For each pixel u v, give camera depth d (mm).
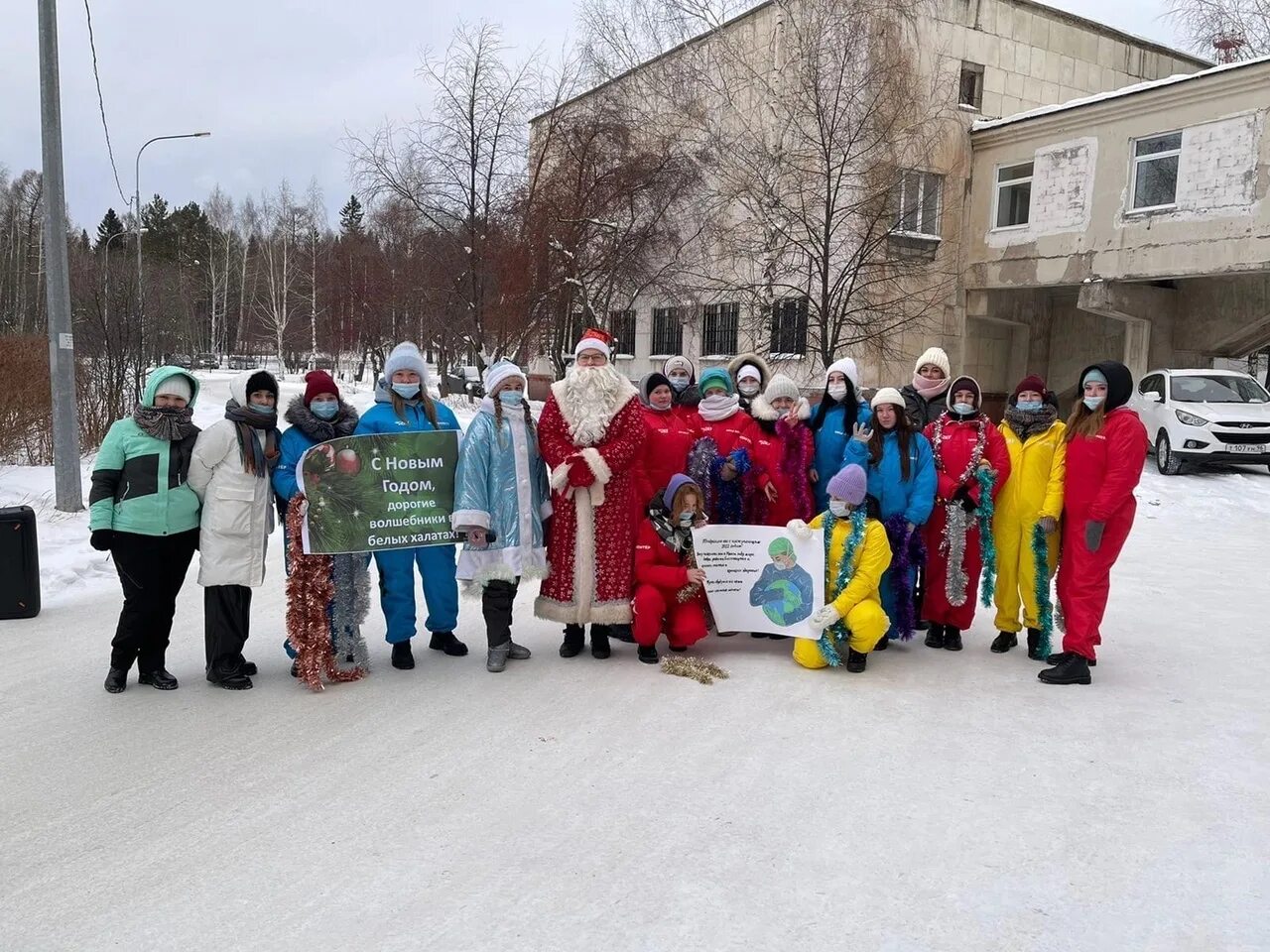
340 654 5203
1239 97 15688
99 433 14172
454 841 3383
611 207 19281
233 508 5000
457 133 19562
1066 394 21969
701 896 3021
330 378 5363
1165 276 16922
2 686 5090
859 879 3141
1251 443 14617
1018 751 4285
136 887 3072
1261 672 5555
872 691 5160
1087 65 22641
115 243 53688
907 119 16391
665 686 5203
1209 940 2793
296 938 2781
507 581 5422
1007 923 2881
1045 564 5750
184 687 5109
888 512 5840
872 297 17188
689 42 17938
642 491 5840
